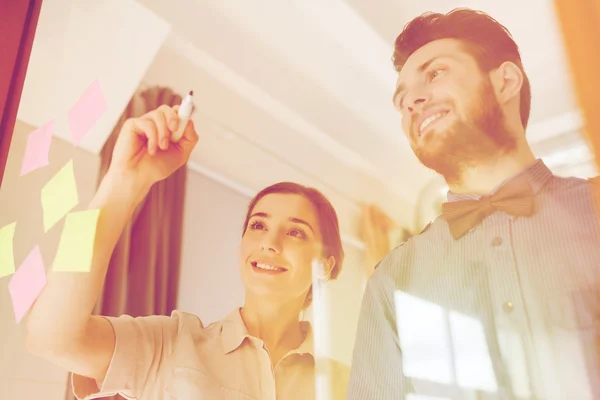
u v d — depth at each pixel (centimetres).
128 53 118
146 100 116
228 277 99
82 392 93
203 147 109
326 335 88
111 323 97
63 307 95
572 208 74
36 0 114
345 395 82
